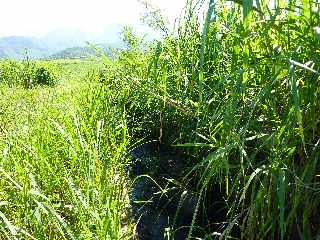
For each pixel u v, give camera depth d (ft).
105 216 6.52
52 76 48.42
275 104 6.77
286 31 6.23
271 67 6.45
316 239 6.12
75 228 7.23
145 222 9.14
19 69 48.44
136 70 13.66
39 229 5.78
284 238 7.07
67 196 8.35
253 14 6.65
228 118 6.25
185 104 9.76
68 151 9.99
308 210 6.13
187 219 9.48
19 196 7.60
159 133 13.48
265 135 6.59
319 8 5.51
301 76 6.24
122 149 11.00
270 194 6.31
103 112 13.39
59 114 13.44
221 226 8.77
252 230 6.65
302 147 6.25
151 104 13.58
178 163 12.05
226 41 8.45
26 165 8.33
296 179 6.10
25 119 14.80
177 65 10.28
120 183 9.57
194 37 9.96
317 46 5.63
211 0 5.33
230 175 8.61
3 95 29.27
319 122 6.18
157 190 10.69
